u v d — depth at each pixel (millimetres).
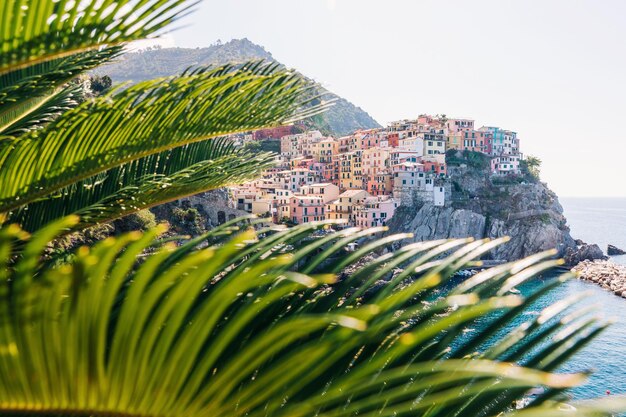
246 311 1859
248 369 1823
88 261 1579
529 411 1375
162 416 1899
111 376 1804
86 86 5996
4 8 2580
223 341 1851
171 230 70750
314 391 2318
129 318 1710
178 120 3922
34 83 3992
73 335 1701
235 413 1904
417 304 2391
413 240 131750
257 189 116562
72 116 3703
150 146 3941
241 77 3809
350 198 128250
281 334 1684
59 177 3799
